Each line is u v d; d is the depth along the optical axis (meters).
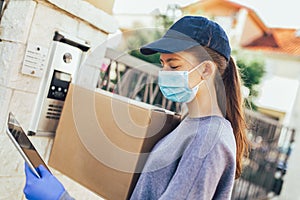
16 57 1.08
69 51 1.23
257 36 7.67
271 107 6.10
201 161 0.89
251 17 7.36
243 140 1.14
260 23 7.64
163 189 0.96
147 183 0.98
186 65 0.99
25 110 1.14
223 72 1.06
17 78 1.09
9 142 1.12
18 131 0.97
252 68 5.89
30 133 1.16
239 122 1.12
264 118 3.74
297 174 3.76
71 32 1.24
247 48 6.78
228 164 0.94
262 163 3.92
